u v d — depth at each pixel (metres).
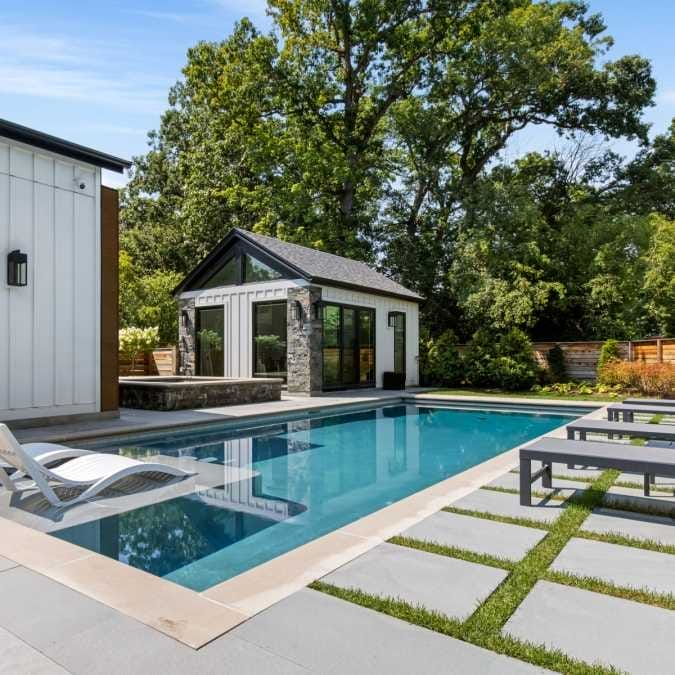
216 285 14.72
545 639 1.98
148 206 30.53
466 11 22.53
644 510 3.69
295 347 12.96
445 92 22.75
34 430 7.16
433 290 22.30
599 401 12.30
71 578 2.51
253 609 2.20
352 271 16.03
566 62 20.92
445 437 8.59
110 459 4.94
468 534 3.16
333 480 5.61
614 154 24.39
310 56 23.25
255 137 22.08
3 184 7.19
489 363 16.45
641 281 18.50
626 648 1.92
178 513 4.29
